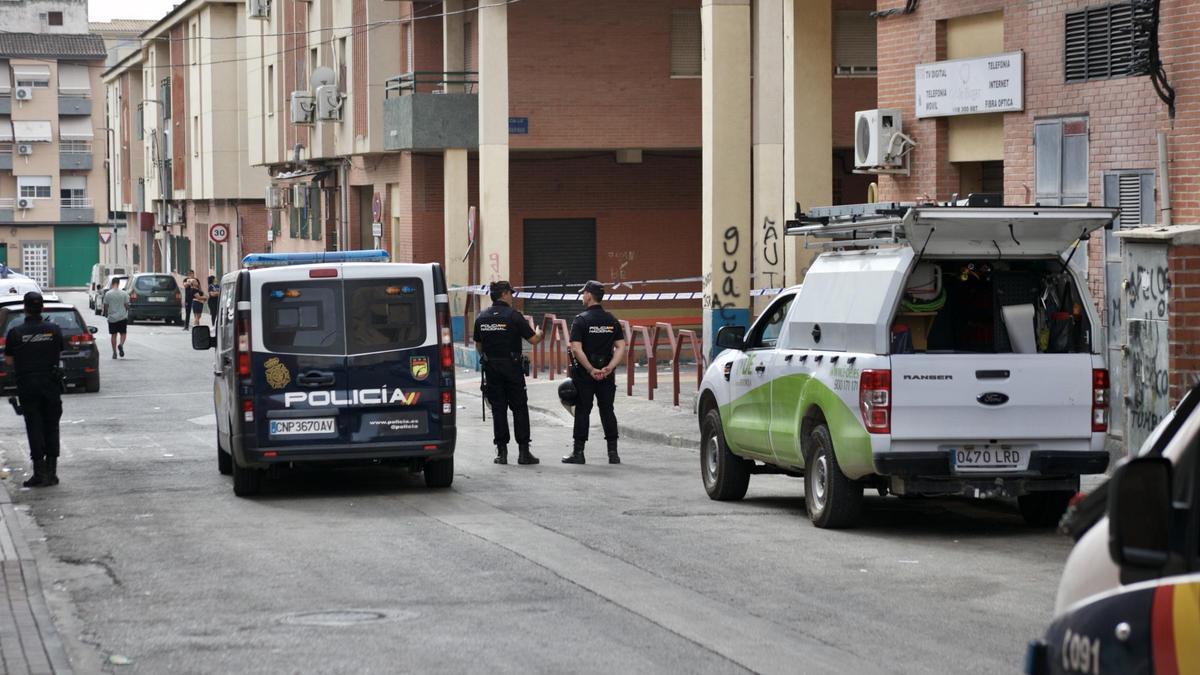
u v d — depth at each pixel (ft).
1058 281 42.24
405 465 52.95
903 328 41.06
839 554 38.65
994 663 27.02
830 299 43.42
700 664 27.02
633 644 28.60
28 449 71.10
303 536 42.32
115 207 334.24
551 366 102.17
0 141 347.36
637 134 120.88
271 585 35.09
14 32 359.25
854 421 40.70
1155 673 13.38
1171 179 54.13
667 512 46.73
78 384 102.89
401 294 51.01
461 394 98.12
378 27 138.00
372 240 153.17
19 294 114.42
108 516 47.19
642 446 69.56
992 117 65.21
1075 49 59.16
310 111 152.76
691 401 84.89
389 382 50.75
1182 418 14.94
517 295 113.60
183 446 70.18
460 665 27.17
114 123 334.65
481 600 32.94
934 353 40.29
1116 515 12.92
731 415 48.78
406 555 38.81
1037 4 61.16
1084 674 14.07
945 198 68.18
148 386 107.04
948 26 67.56
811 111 89.20
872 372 40.04
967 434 40.09
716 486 49.80
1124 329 48.85
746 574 35.81
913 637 29.07
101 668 27.35
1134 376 48.52
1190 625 13.10
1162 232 46.91
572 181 132.98
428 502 49.32
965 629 29.81
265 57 185.57
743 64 90.12
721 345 49.03
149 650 28.73
